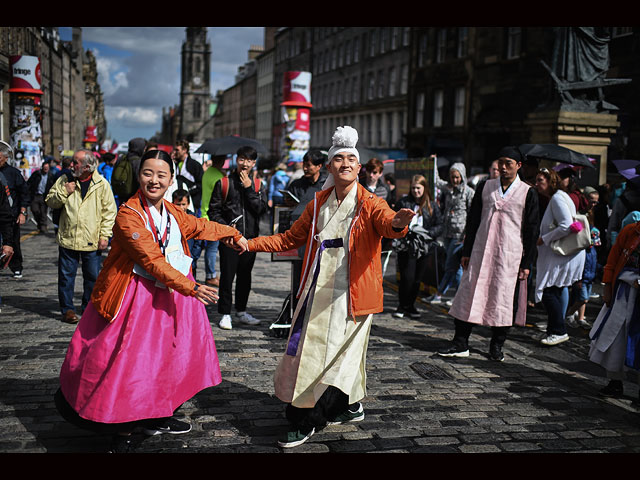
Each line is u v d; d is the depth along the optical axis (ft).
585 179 41.22
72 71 245.04
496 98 93.76
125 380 11.15
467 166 100.42
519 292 19.84
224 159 24.25
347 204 12.67
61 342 19.60
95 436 12.82
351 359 12.55
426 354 20.16
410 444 13.04
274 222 21.50
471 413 15.01
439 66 110.42
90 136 241.96
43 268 34.53
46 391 15.26
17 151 73.97
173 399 11.67
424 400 15.78
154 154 11.75
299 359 12.57
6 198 21.58
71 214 21.88
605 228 33.99
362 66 156.56
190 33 519.60
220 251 22.15
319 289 12.60
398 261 25.80
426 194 25.79
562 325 21.86
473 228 20.06
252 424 13.74
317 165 21.43
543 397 16.46
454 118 106.63
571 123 40.42
